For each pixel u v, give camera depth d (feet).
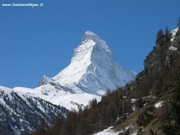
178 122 233.76
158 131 410.52
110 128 602.44
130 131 505.25
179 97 239.30
